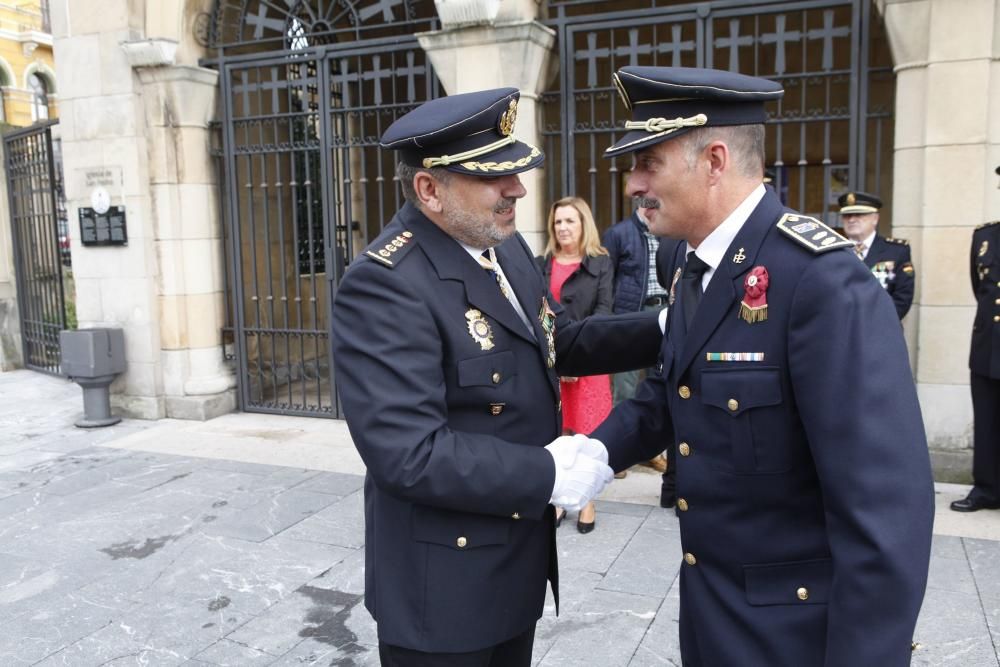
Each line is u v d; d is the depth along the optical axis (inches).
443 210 66.4
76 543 161.0
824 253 55.1
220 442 233.8
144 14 248.1
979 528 157.6
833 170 297.4
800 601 57.6
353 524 169.5
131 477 202.7
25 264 358.6
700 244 61.8
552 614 127.6
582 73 307.0
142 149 251.6
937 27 172.9
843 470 51.8
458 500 61.1
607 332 77.6
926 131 176.6
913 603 50.1
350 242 247.9
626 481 193.5
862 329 52.9
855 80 190.2
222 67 254.1
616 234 185.3
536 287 75.4
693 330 60.6
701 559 62.5
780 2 193.2
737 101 57.7
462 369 65.3
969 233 175.5
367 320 63.6
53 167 326.6
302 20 247.9
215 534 164.6
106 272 259.8
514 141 67.6
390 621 68.5
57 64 255.9
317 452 222.2
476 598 67.2
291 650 119.7
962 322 178.1
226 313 269.9
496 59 208.5
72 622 129.0
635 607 129.5
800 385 54.4
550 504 66.7
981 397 163.6
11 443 237.6
